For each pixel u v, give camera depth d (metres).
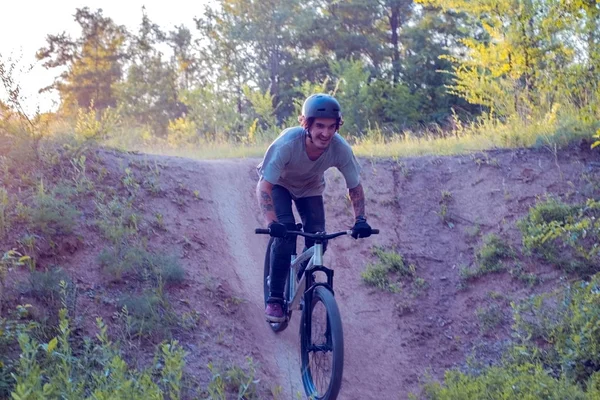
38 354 4.16
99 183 6.41
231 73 32.12
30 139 6.32
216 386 4.16
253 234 6.77
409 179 7.62
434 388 4.67
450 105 26.56
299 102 17.39
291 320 5.66
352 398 4.82
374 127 23.36
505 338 5.36
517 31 9.91
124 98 33.03
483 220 6.80
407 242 6.70
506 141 8.13
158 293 5.14
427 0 11.07
